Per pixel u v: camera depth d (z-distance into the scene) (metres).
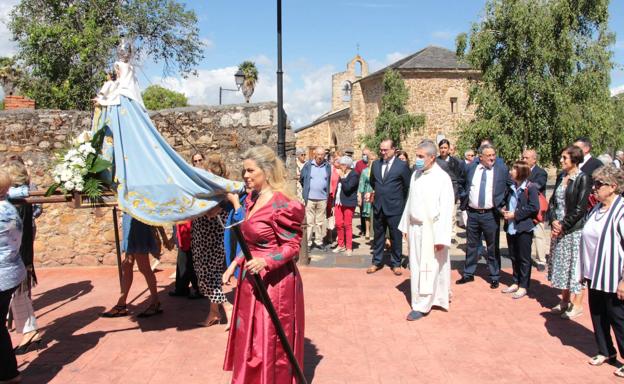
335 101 57.84
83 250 8.71
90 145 5.00
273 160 3.77
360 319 6.01
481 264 8.81
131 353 5.06
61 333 5.62
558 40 17.36
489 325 5.80
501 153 17.84
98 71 20.11
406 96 32.41
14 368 4.32
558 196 6.01
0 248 4.14
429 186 6.05
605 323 4.67
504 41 17.98
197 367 4.73
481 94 18.47
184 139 8.88
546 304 6.54
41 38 19.22
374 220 8.25
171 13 22.17
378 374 4.55
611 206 4.48
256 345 3.55
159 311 6.27
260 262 3.42
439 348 5.14
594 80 17.73
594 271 4.50
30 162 8.52
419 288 6.04
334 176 10.97
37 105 19.77
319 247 10.45
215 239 5.71
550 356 4.93
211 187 5.21
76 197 4.99
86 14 20.41
